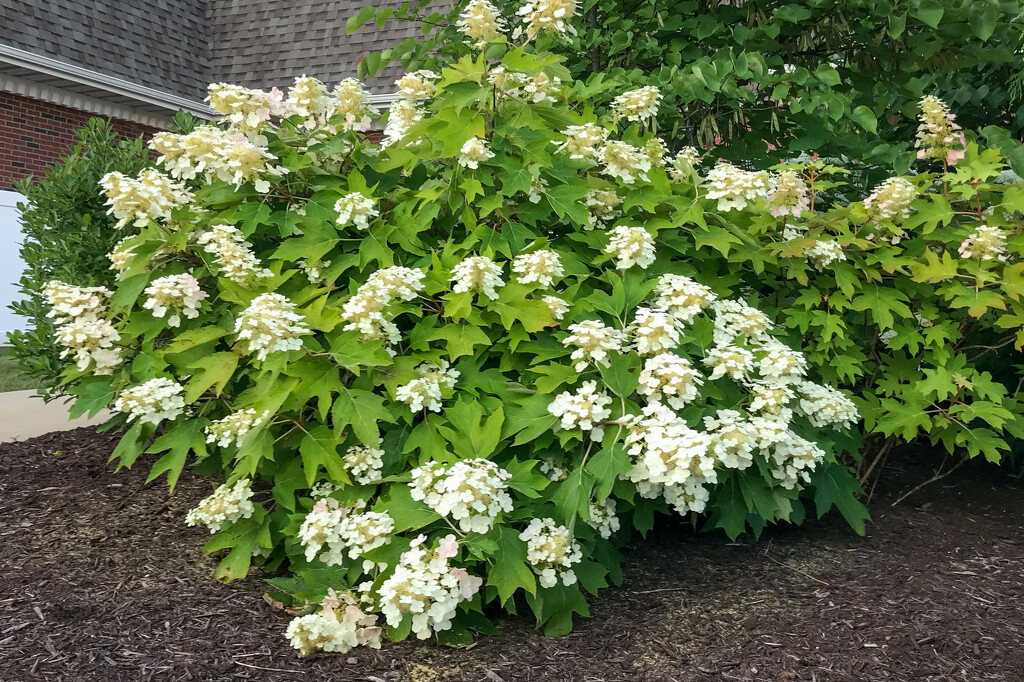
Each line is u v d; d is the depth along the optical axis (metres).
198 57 12.57
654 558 3.55
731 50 4.69
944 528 3.89
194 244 3.47
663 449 2.61
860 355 3.78
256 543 3.16
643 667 2.67
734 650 2.77
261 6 12.95
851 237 3.56
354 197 3.24
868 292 3.65
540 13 3.39
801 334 3.75
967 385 3.57
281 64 12.23
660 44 5.45
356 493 2.99
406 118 3.80
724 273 3.94
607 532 3.08
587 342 2.88
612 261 3.51
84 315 3.47
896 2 4.75
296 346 2.77
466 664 2.67
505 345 3.22
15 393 7.66
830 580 3.30
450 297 3.01
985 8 4.56
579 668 2.65
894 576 3.33
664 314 3.00
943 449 5.37
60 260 5.01
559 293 3.26
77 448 5.27
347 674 2.59
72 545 3.59
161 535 3.72
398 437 3.08
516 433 2.99
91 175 5.20
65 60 10.38
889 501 4.30
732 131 5.41
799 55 5.62
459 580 2.62
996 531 3.85
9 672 2.54
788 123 5.28
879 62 5.34
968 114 6.13
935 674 2.62
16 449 5.23
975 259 3.60
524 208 3.44
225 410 3.33
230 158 3.15
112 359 3.44
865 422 3.75
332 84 11.66
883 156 4.57
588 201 3.52
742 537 3.79
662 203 3.61
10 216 10.53
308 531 2.81
